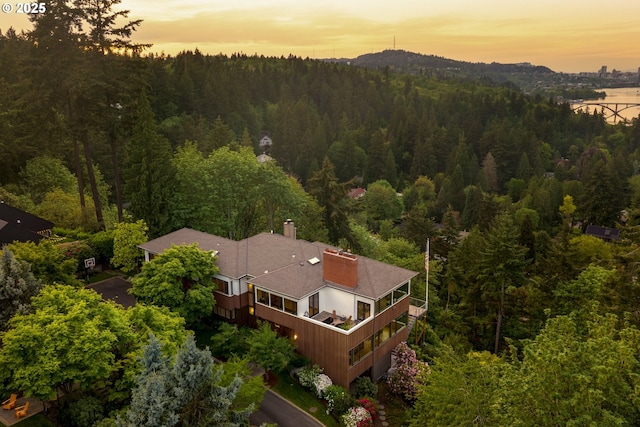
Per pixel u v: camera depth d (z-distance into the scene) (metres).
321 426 27.22
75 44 44.09
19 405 24.58
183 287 34.09
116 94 46.06
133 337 23.77
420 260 49.53
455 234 65.62
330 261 32.34
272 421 27.11
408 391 30.73
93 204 57.88
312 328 30.52
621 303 32.50
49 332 21.59
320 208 59.94
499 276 42.28
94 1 45.06
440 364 24.08
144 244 39.91
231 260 35.69
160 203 46.56
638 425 17.00
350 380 29.92
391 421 29.06
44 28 42.66
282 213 56.12
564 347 17.98
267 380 30.42
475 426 20.67
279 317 32.25
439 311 45.47
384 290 31.31
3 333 22.09
